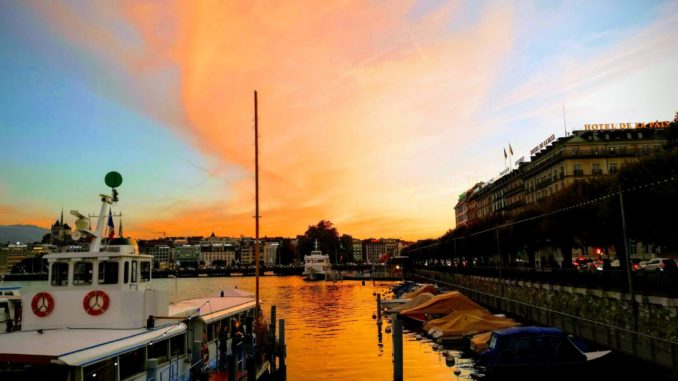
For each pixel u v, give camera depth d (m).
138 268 22.00
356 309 75.31
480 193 184.88
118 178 22.36
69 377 15.56
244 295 38.50
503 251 76.56
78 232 20.98
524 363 27.77
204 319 24.78
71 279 20.55
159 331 19.70
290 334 50.72
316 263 178.38
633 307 30.17
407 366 34.06
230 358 21.45
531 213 65.38
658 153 39.06
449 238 112.62
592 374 27.72
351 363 35.78
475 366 33.34
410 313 48.31
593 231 47.03
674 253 56.50
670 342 23.19
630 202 38.31
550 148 114.19
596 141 103.81
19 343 16.50
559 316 37.06
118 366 17.25
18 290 33.69
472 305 48.22
